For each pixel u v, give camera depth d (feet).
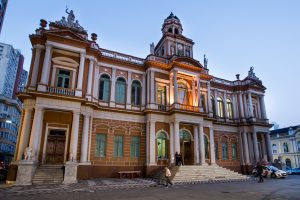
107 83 84.64
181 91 94.99
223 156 100.22
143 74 90.99
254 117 105.81
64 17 78.28
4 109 181.16
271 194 42.24
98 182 60.34
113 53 88.53
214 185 58.44
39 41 73.41
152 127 82.07
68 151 69.15
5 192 44.04
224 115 106.11
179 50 105.70
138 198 37.55
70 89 70.85
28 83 69.77
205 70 103.76
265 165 93.09
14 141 194.59
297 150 165.48
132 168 78.48
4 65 289.94
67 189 48.01
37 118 63.41
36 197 38.65
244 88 111.55
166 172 56.49
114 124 80.18
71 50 73.51
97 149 75.66
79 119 71.56
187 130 90.27
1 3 127.54
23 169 56.59
